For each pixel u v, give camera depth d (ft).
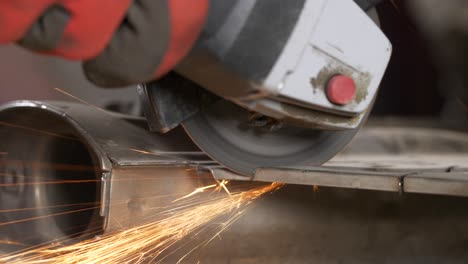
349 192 5.54
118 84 3.72
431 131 10.05
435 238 5.24
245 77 4.05
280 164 5.64
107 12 3.23
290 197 5.57
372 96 5.01
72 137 5.90
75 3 3.13
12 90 11.62
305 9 4.18
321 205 5.54
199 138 5.39
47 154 5.97
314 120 4.78
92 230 5.18
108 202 4.84
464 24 9.39
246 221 5.51
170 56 3.59
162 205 5.23
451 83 10.69
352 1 4.67
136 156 5.14
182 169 5.35
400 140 9.90
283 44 4.10
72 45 3.25
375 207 5.47
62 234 5.84
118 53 3.49
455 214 5.30
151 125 5.08
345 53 4.62
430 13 9.71
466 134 10.51
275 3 4.04
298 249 5.35
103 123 5.56
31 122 5.60
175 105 5.04
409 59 12.59
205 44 3.89
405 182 4.48
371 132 9.96
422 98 13.17
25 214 5.84
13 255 5.54
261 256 5.30
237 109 5.43
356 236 5.39
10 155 5.79
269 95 4.30
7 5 2.99
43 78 11.55
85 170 6.20
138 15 3.39
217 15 3.83
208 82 4.17
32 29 3.21
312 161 5.74
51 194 6.00
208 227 5.41
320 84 4.54
